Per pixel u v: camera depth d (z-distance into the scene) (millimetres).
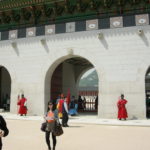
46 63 22547
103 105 20234
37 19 23609
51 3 22594
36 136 12031
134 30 20125
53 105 9438
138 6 20375
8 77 31516
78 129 14359
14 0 23609
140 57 19734
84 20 21766
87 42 21328
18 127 15172
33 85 22812
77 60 29656
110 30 20781
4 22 24969
